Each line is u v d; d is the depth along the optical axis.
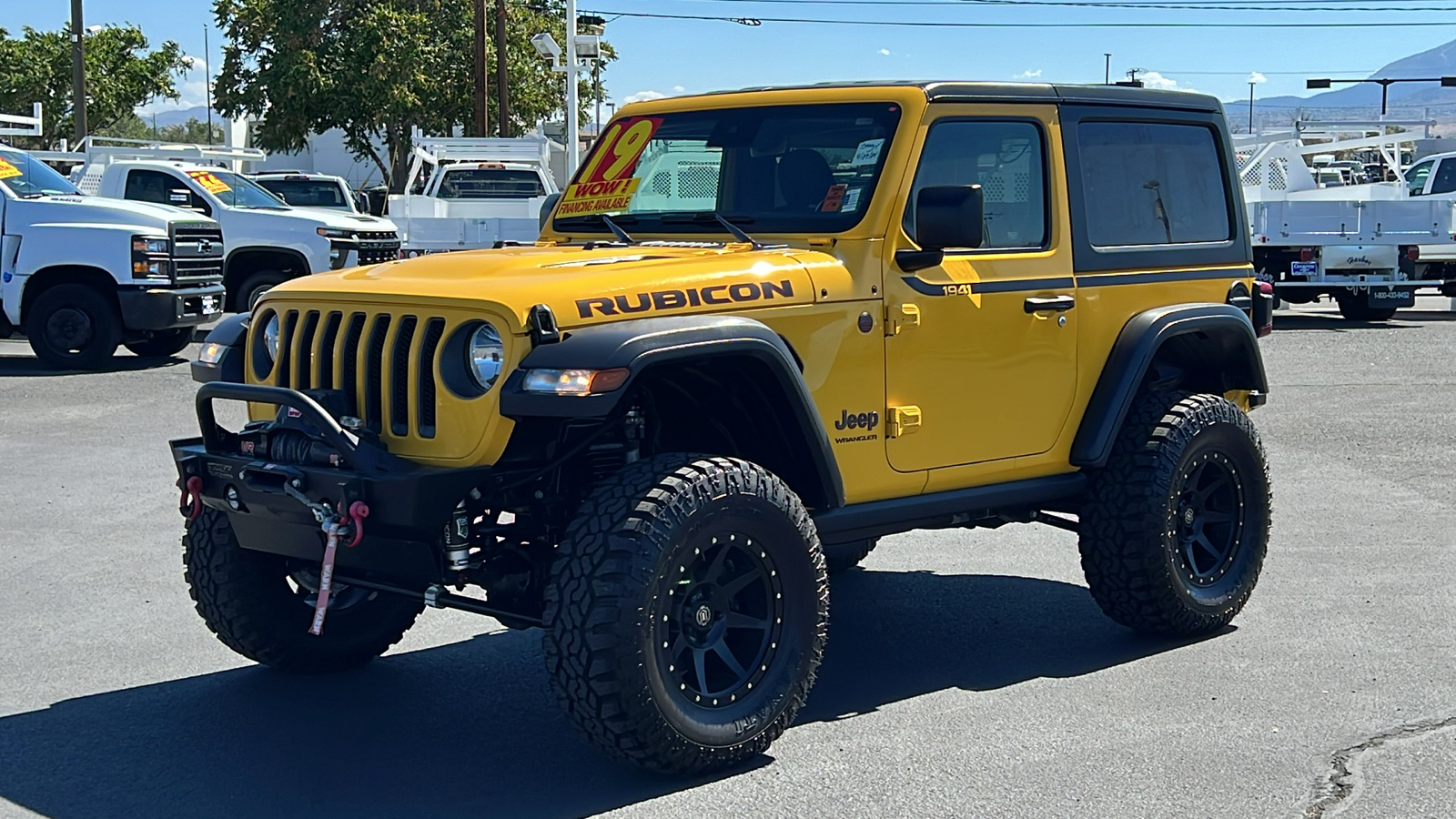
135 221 14.50
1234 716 5.04
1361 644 5.87
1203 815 4.21
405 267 4.91
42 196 14.77
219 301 15.48
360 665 5.64
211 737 4.89
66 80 46.44
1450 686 5.34
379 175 47.06
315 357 4.64
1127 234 5.88
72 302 14.42
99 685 5.41
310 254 18.73
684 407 4.98
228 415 11.72
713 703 4.44
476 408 4.27
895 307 5.04
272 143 41.25
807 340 4.81
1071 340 5.61
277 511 4.52
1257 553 6.09
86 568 7.10
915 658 5.76
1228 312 6.09
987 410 5.38
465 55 42.22
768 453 4.96
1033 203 5.56
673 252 4.98
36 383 13.61
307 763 4.66
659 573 4.21
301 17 40.03
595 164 5.89
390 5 41.00
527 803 4.34
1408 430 11.21
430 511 4.23
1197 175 6.21
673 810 4.27
